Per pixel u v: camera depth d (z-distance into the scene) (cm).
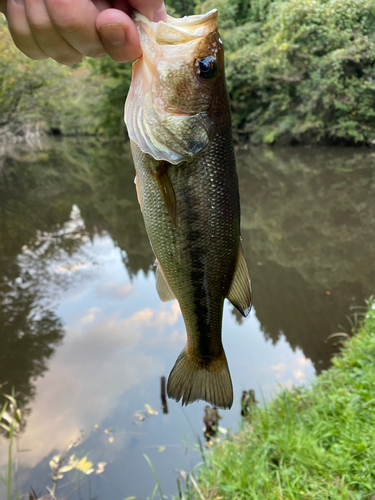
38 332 107
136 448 66
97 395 81
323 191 206
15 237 188
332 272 122
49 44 19
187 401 27
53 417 76
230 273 25
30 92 462
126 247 171
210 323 26
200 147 23
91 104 602
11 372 91
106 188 297
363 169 242
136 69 22
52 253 165
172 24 22
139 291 128
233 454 51
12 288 132
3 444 70
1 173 385
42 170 394
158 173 23
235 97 366
